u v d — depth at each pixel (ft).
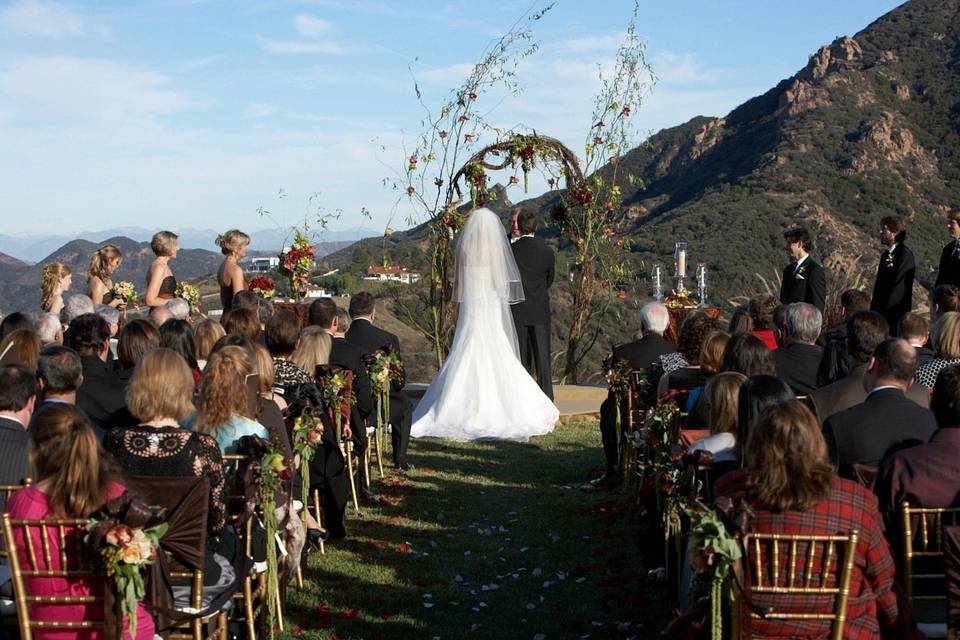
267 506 15.67
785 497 10.87
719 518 10.52
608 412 28.94
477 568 21.57
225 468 15.62
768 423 11.19
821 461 11.09
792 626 10.86
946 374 13.03
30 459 11.78
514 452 34.65
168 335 20.84
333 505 23.41
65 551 11.35
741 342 17.92
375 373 28.45
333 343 26.81
